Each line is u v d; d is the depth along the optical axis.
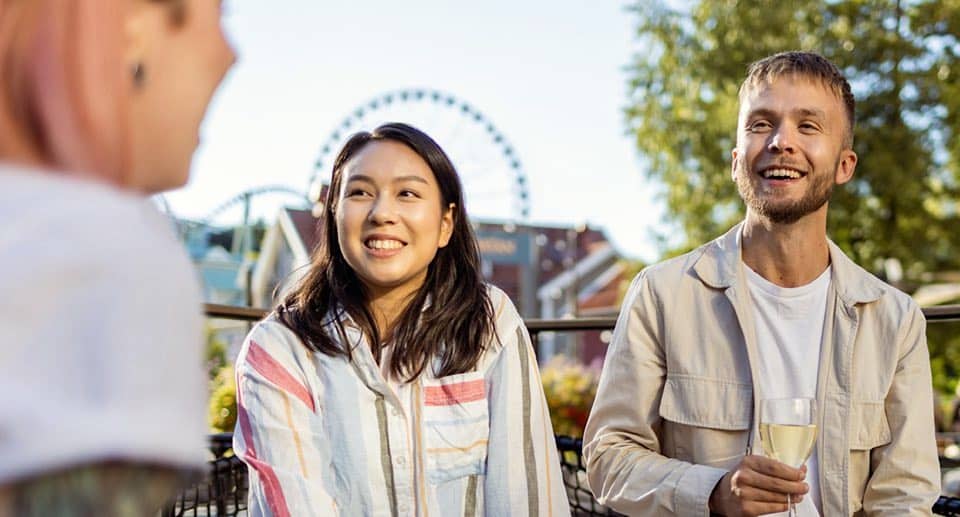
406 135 1.91
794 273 2.01
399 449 1.81
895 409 1.99
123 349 0.48
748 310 2.01
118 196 0.53
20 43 0.52
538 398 1.94
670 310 2.06
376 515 1.78
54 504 0.45
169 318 0.51
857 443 1.95
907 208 12.12
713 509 1.84
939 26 12.16
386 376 1.88
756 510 1.71
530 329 2.88
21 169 0.52
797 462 1.67
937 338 12.09
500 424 1.88
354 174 1.89
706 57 12.89
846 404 1.95
